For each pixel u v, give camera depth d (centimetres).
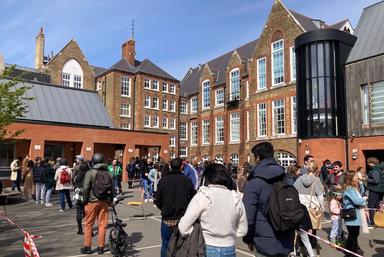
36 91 2841
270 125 3105
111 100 4444
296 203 384
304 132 2366
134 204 1536
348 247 748
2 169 2306
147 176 1741
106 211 778
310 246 689
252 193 397
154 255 754
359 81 2186
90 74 4612
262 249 391
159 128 4822
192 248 376
